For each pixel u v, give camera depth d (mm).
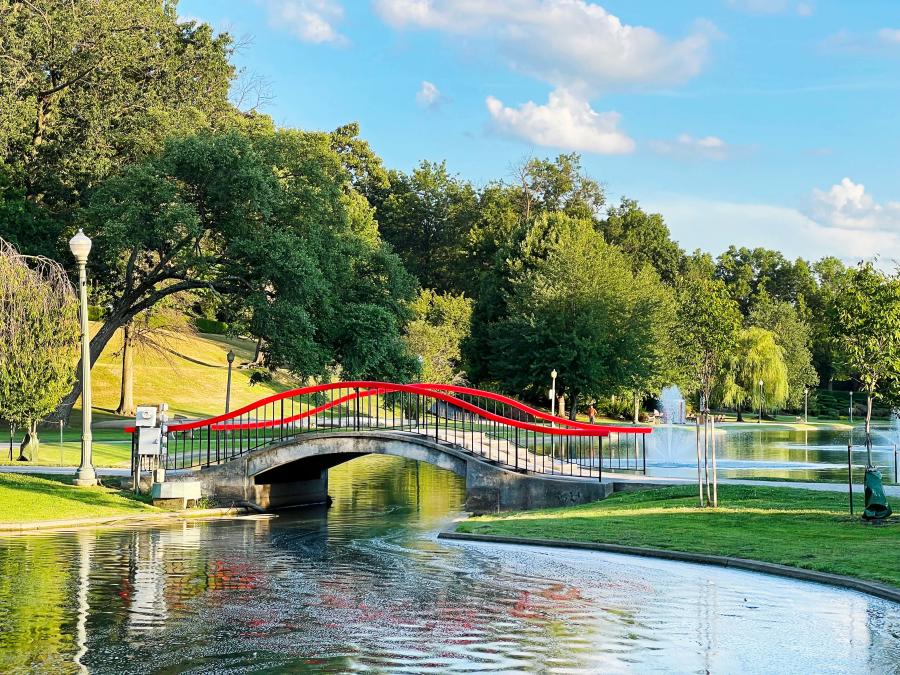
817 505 22828
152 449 29469
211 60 58125
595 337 68875
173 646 12102
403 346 52625
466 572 17516
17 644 12227
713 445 23312
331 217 51281
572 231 79188
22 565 18609
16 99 46844
